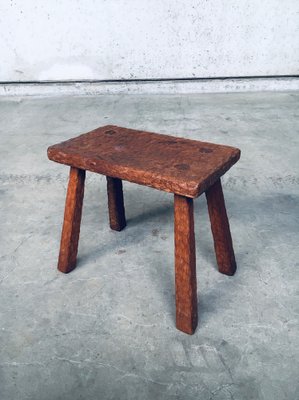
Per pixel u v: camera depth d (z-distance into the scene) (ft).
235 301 5.12
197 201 7.59
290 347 4.45
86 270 5.80
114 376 4.19
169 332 4.70
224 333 4.66
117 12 13.61
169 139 5.46
